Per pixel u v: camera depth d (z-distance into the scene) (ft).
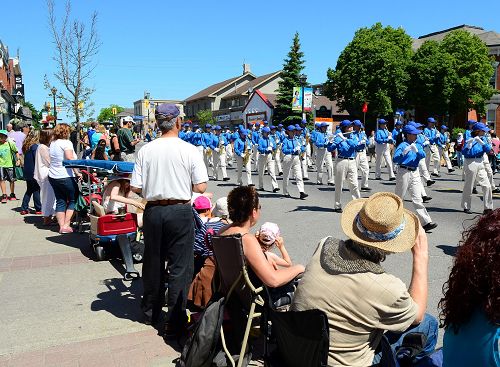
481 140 35.68
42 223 32.71
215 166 64.13
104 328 16.06
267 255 15.84
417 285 9.73
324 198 45.80
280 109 179.22
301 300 9.58
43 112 94.22
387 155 59.98
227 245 11.51
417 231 9.32
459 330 7.43
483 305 7.13
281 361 10.38
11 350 14.51
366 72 152.46
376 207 9.12
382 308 8.92
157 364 13.66
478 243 7.25
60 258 24.22
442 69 149.18
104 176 28.99
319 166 57.93
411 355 10.09
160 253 15.39
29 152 35.50
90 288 19.94
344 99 161.79
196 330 11.28
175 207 14.99
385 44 152.15
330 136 56.85
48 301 18.48
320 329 8.82
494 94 161.38
